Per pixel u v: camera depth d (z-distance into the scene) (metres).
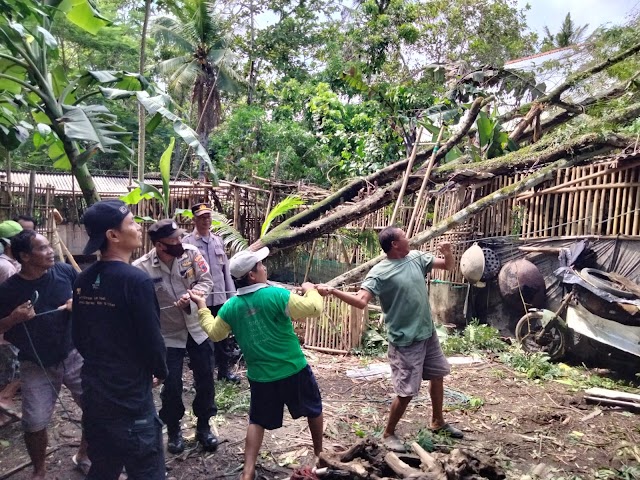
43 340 3.05
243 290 3.21
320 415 3.32
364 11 17.00
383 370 5.88
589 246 6.41
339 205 7.41
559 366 6.12
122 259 2.48
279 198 8.99
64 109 4.41
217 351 5.34
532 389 5.36
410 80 13.21
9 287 3.01
